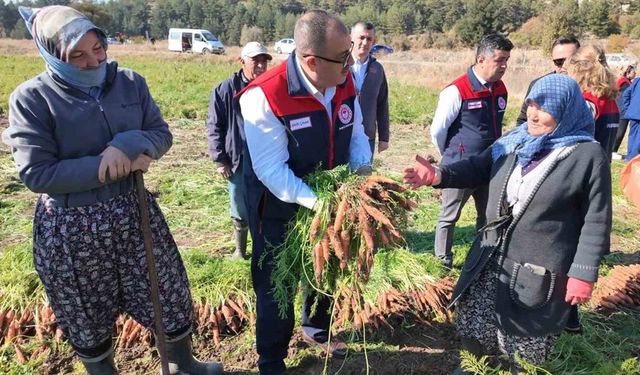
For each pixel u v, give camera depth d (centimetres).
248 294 418
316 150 286
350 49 257
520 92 1895
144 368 351
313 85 274
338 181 277
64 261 259
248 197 300
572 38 428
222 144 445
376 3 13562
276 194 277
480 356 317
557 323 270
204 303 408
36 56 3481
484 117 435
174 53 4247
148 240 269
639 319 405
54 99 243
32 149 239
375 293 405
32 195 685
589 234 252
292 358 358
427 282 423
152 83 1883
